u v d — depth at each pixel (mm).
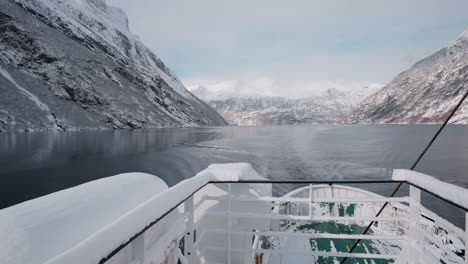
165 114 199000
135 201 2549
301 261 8000
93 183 2555
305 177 36750
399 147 69312
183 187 2184
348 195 12922
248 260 4055
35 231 1675
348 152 61625
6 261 1422
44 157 48281
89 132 110562
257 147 73125
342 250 9312
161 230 2658
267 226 4246
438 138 90000
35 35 146500
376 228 11117
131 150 61219
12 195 25703
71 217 1938
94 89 150000
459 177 35375
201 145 76375
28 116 101938
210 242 4000
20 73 121062
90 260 1048
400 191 29703
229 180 2977
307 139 102312
